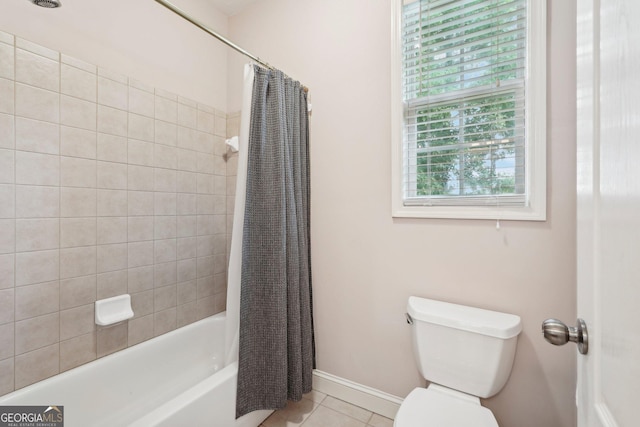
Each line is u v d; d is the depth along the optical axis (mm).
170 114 1840
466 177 1438
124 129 1602
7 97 1202
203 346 1917
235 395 1394
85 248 1449
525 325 1273
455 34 1457
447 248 1441
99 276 1502
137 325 1666
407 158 1581
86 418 1379
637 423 339
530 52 1254
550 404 1236
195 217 1995
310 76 1829
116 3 1593
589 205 533
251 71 1491
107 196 1531
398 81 1543
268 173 1500
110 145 1542
